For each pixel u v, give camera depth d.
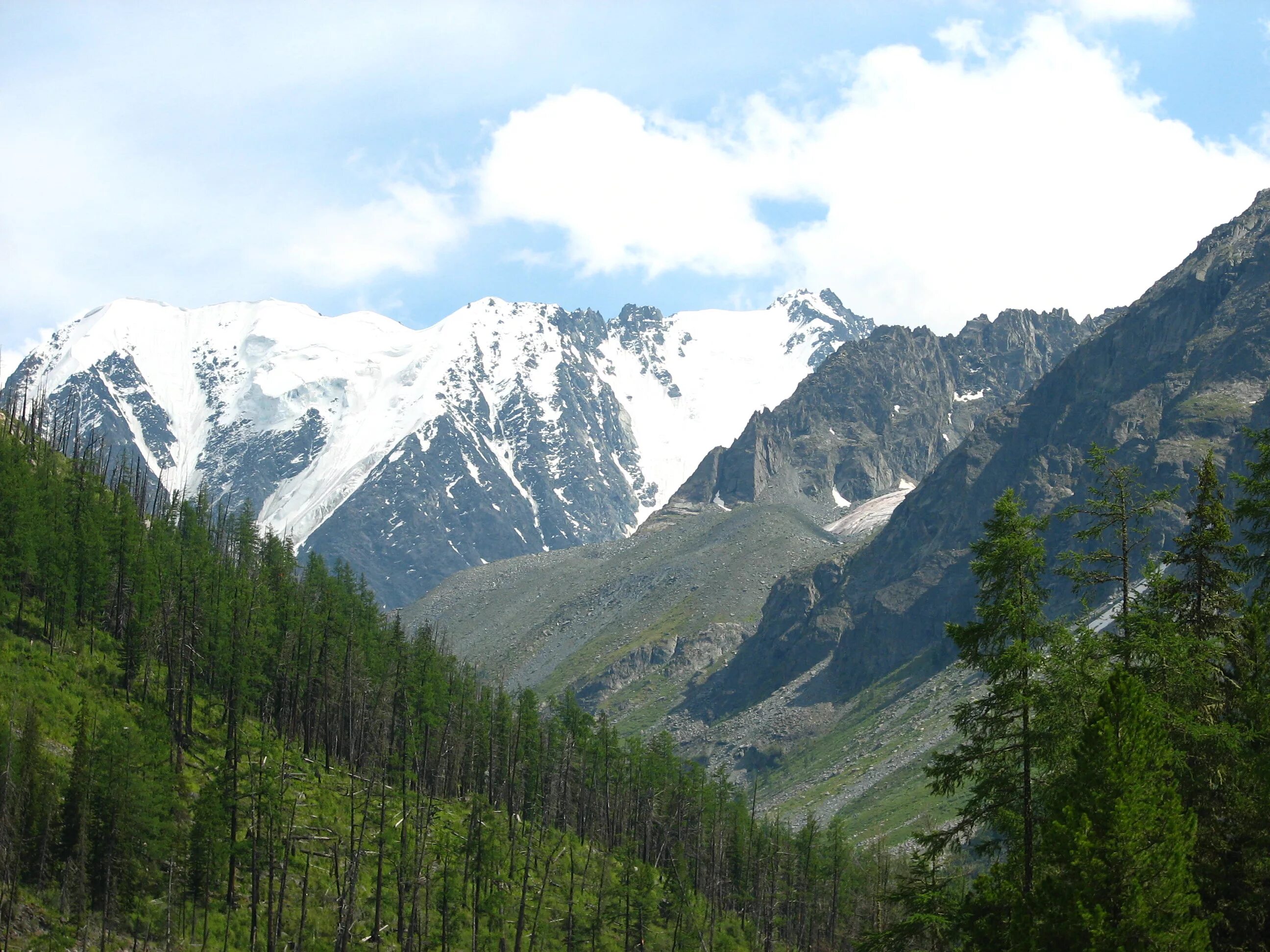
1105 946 42.44
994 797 51.31
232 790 103.38
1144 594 55.62
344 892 102.12
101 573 135.50
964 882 56.81
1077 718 48.81
